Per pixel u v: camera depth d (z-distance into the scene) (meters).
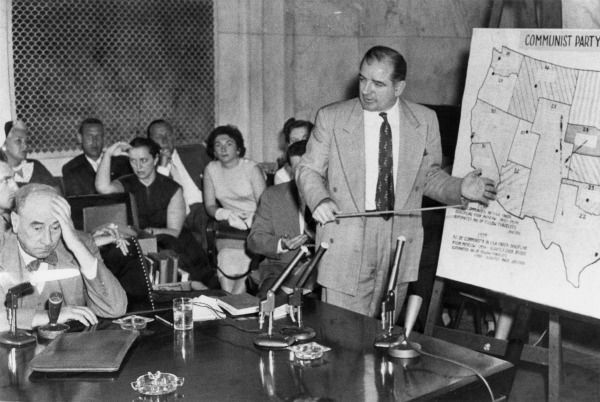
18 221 2.92
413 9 6.79
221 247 5.36
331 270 3.65
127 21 6.04
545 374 4.30
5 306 2.83
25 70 5.62
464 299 4.57
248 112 6.55
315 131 3.66
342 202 3.61
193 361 2.52
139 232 4.47
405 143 3.61
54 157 5.82
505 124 3.62
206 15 6.35
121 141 5.89
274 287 2.70
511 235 3.56
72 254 3.09
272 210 4.43
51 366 2.42
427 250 4.43
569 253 3.34
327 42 6.57
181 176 6.02
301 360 2.52
